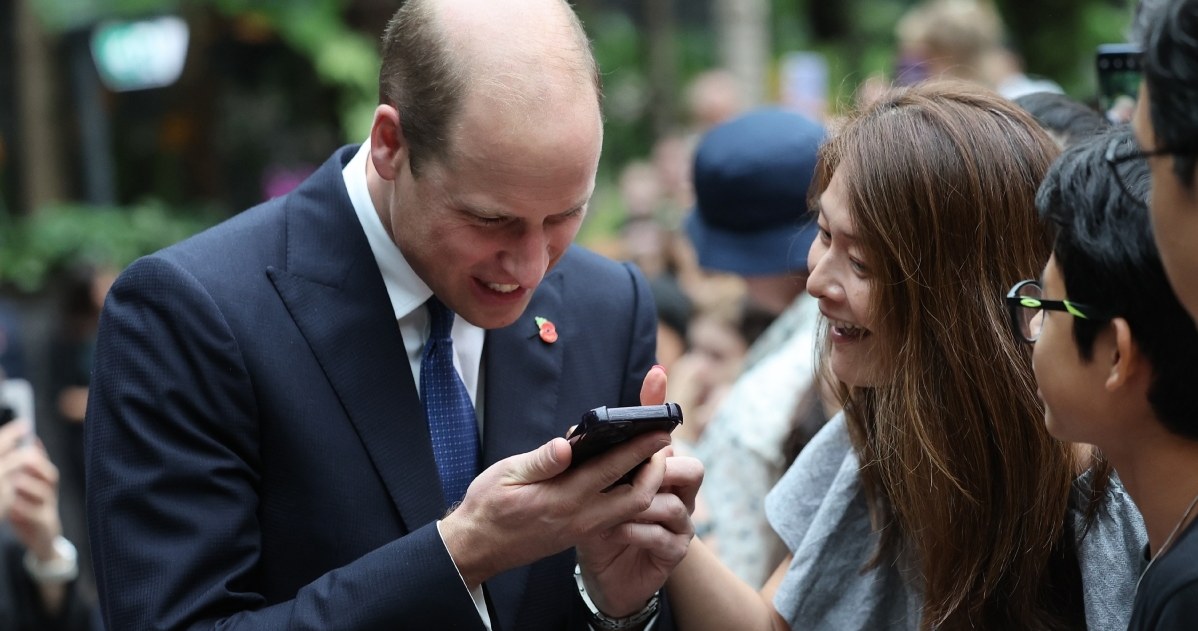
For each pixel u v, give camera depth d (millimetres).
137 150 12430
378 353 1999
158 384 1891
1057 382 1584
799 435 2648
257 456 1933
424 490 1982
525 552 1799
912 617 2012
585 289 2236
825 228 2027
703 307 4656
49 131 11328
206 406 1893
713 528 2789
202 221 11086
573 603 2086
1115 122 2537
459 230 1842
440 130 1801
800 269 3152
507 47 1790
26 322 8164
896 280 1911
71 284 6375
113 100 12438
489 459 2059
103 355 1942
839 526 2072
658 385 1816
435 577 1795
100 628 3344
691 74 12508
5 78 11859
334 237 2037
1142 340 1492
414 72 1841
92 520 1907
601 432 1689
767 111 3398
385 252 2031
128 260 10164
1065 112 2551
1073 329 1554
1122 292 1483
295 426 1935
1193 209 1286
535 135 1768
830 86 10914
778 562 2752
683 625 2113
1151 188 1377
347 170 2109
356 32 11000
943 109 1945
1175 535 1526
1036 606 1918
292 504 1937
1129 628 1502
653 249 6211
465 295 1916
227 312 1935
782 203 3270
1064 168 1578
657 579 1974
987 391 1883
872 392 2037
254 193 11844
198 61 11422
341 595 1816
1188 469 1538
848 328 2010
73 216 10477
